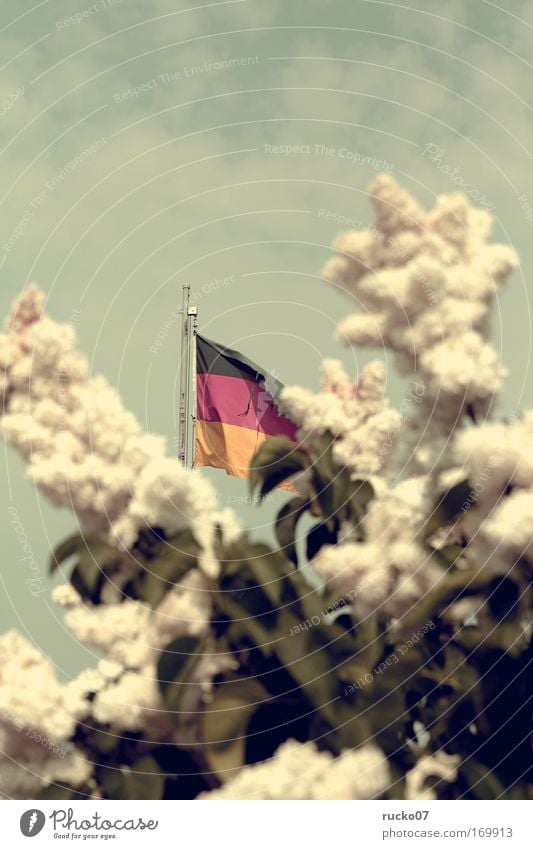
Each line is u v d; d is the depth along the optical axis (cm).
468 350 199
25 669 195
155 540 197
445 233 209
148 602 193
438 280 203
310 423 214
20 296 200
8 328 197
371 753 187
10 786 199
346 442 210
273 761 185
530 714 197
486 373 198
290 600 196
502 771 197
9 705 192
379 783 186
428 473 201
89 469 194
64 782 199
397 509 199
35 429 194
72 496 194
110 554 198
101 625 194
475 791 196
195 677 194
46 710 193
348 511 208
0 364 195
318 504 210
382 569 195
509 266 206
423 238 207
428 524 197
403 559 195
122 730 198
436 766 197
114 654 195
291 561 209
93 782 200
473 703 197
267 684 194
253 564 196
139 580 198
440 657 199
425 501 198
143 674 194
